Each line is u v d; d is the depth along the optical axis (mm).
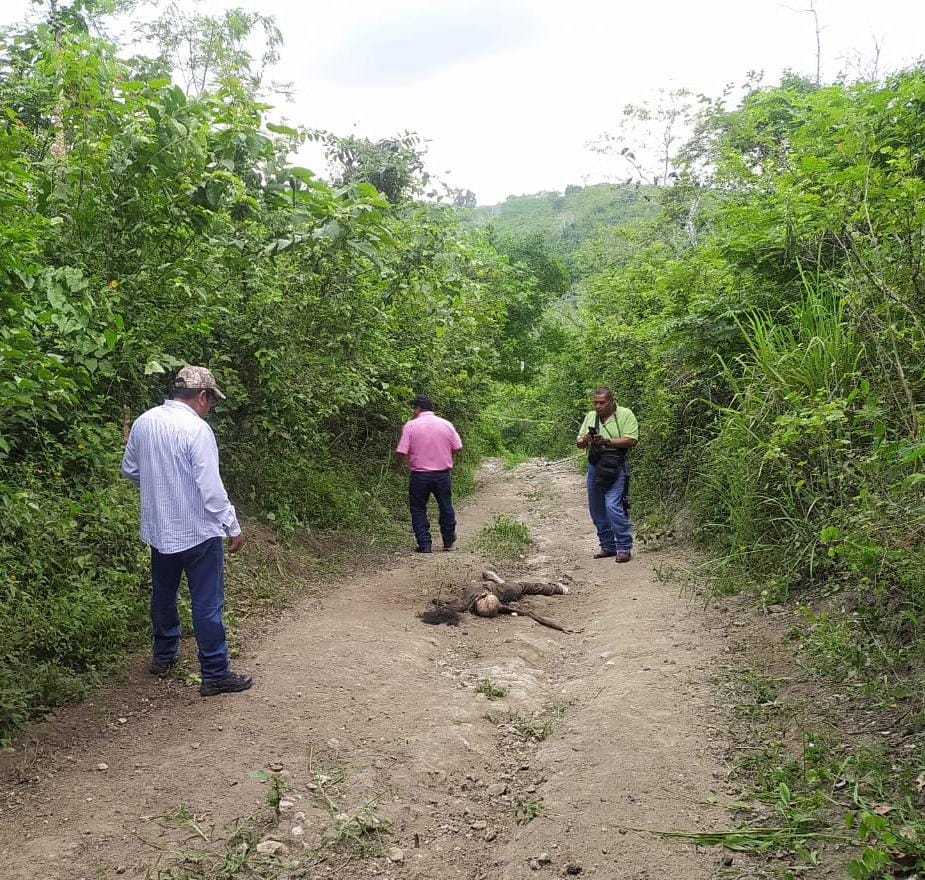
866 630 4438
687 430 9102
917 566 4148
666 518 8891
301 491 8469
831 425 5426
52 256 5922
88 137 5996
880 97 6008
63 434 5859
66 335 5309
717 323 8047
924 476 4027
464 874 3061
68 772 3582
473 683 4844
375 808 3393
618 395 13133
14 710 3869
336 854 3092
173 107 5879
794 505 5980
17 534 4934
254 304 7707
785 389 6070
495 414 23359
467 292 12609
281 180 6680
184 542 4312
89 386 5371
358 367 9422
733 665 4727
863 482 4812
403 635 5668
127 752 3770
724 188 11906
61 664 4480
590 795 3416
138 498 5852
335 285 8328
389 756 3822
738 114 11273
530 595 6938
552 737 4137
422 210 11719
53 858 2941
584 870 2947
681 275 9203
